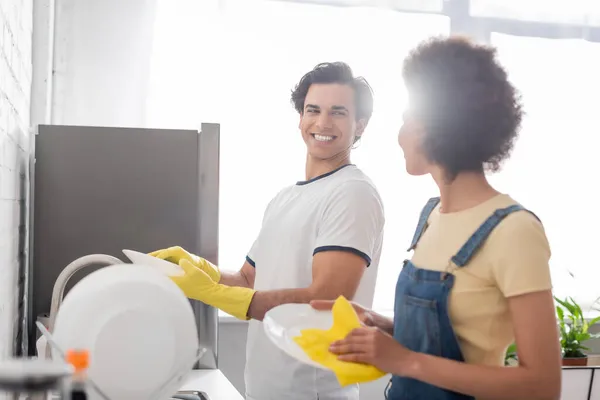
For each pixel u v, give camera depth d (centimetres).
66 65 276
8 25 138
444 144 112
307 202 179
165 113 286
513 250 105
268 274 183
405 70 117
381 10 306
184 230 199
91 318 100
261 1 295
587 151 329
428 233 121
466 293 111
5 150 138
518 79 323
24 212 193
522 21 322
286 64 298
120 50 280
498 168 116
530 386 102
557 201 327
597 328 332
